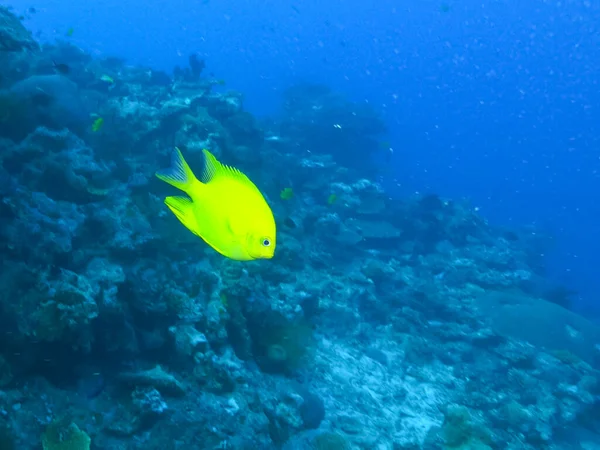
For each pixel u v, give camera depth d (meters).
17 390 4.82
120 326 5.59
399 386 9.37
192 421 5.41
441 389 9.80
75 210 6.84
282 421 6.60
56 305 4.88
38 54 11.59
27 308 4.95
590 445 9.84
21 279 5.09
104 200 7.45
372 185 15.88
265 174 11.27
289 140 17.52
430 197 17.19
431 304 12.95
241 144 11.86
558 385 10.95
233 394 6.10
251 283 7.57
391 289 12.87
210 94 12.58
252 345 7.36
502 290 14.89
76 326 4.87
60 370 5.21
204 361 6.03
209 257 7.97
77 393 5.23
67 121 8.42
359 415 7.95
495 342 12.02
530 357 11.49
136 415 5.13
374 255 14.29
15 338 4.75
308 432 6.97
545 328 13.05
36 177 7.05
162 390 5.49
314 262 11.87
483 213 38.53
